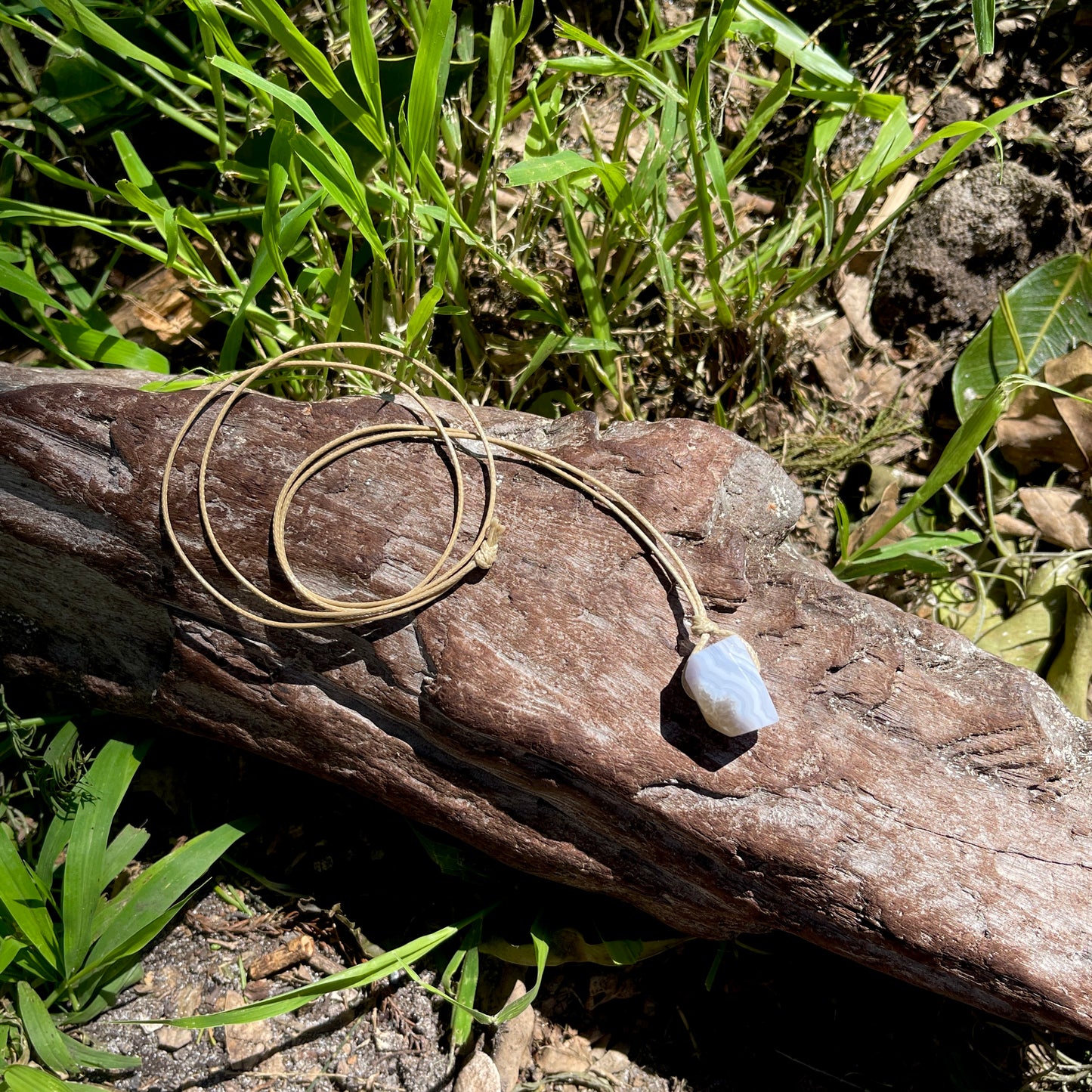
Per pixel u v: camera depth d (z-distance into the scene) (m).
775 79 0.51
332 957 0.43
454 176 0.49
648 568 0.38
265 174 0.44
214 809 0.44
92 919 0.40
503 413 0.41
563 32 0.43
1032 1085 0.42
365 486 0.39
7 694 0.44
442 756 0.39
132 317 0.47
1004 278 0.50
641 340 0.50
